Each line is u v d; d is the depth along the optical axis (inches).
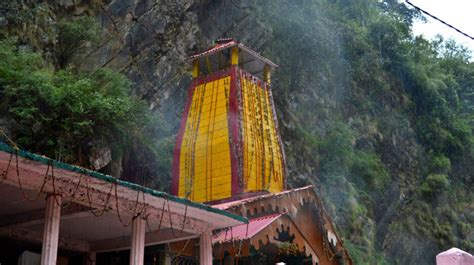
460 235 1646.2
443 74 2030.0
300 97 1403.8
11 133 747.4
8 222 460.4
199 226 481.1
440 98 1834.4
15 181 365.4
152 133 1021.2
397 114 1721.2
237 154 769.6
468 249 1619.1
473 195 1786.4
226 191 759.7
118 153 872.9
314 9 1470.2
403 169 1667.1
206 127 817.5
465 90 2126.0
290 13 1390.3
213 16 1197.1
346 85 1588.3
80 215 431.2
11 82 765.3
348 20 1679.4
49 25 947.3
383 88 1694.1
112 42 1029.2
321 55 1487.5
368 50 1695.4
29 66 807.1
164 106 1082.7
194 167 802.2
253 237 549.3
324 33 1501.0
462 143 1850.4
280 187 815.7
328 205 1310.3
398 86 1775.3
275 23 1347.2
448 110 1856.5
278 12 1357.0
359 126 1582.2
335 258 665.0
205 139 809.5
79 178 378.9
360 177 1487.5
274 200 620.4
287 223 603.5
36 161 348.5
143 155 972.6
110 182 386.6
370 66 1684.3
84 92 813.2
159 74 1078.4
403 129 1718.8
